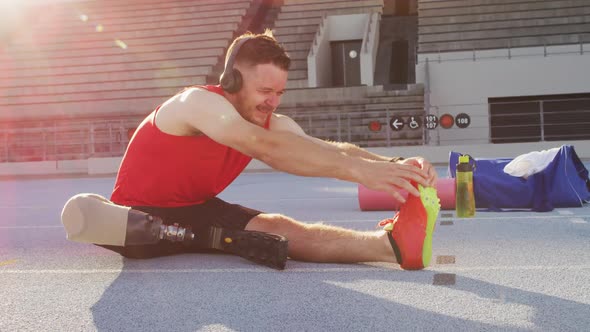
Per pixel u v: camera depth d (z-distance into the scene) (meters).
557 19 15.20
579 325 1.36
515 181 3.76
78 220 2.00
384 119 12.80
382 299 1.64
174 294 1.78
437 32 15.59
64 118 13.84
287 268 2.10
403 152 11.26
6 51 16.73
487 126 12.23
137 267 2.20
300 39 16.92
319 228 2.20
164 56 15.78
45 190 7.80
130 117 13.66
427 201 1.93
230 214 2.26
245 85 1.85
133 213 2.07
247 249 2.16
